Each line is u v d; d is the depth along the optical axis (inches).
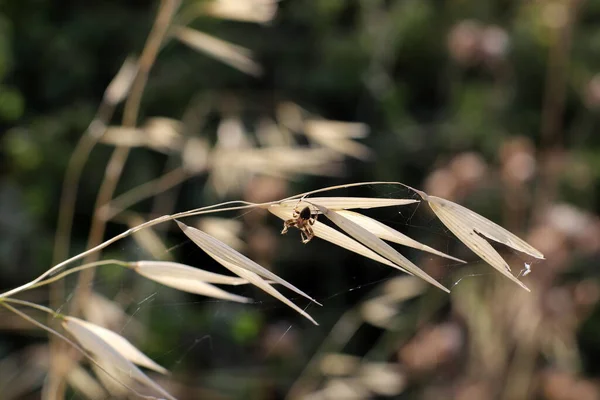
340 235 10.9
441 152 30.0
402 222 11.5
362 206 10.7
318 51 31.4
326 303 27.7
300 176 27.8
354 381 21.9
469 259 20.3
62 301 19.5
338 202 10.7
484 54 23.5
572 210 21.5
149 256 23.8
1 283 27.4
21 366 24.4
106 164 28.8
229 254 10.8
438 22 31.7
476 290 23.0
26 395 23.6
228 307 24.4
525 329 21.7
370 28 30.9
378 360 24.2
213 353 24.7
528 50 30.0
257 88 30.8
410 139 30.3
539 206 23.2
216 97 28.4
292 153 19.8
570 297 22.4
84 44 30.6
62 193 28.9
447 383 22.5
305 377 22.7
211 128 28.4
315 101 31.2
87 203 28.9
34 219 28.3
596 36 30.6
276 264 27.3
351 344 28.1
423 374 22.5
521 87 30.8
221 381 23.3
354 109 31.4
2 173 29.3
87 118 29.5
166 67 30.2
